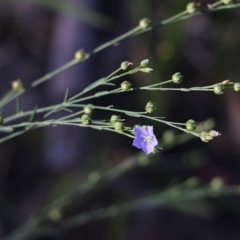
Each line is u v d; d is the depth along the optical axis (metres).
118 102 0.98
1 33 1.10
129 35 0.69
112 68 0.97
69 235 0.93
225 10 0.99
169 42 0.94
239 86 0.61
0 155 0.98
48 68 1.01
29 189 0.96
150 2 0.92
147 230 0.99
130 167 0.80
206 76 1.01
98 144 0.97
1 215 0.91
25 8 1.11
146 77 0.94
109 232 0.92
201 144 1.05
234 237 1.02
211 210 0.96
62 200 0.81
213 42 1.01
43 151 0.98
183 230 1.01
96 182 0.80
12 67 1.07
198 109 1.04
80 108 0.93
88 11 0.83
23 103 1.01
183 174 0.98
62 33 0.98
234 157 1.04
